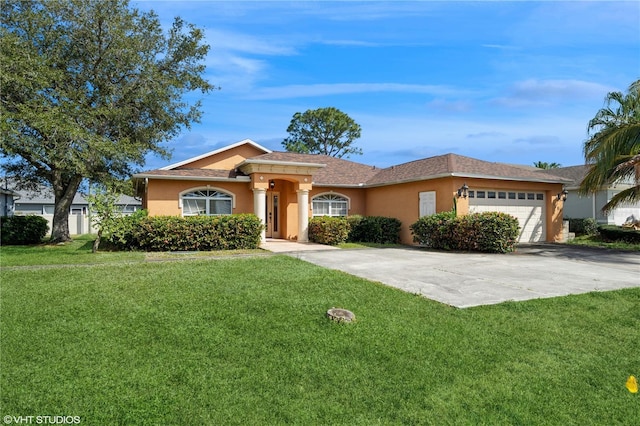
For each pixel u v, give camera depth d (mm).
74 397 3715
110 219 13602
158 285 7879
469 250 14938
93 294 7164
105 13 16578
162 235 14164
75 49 17141
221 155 19844
